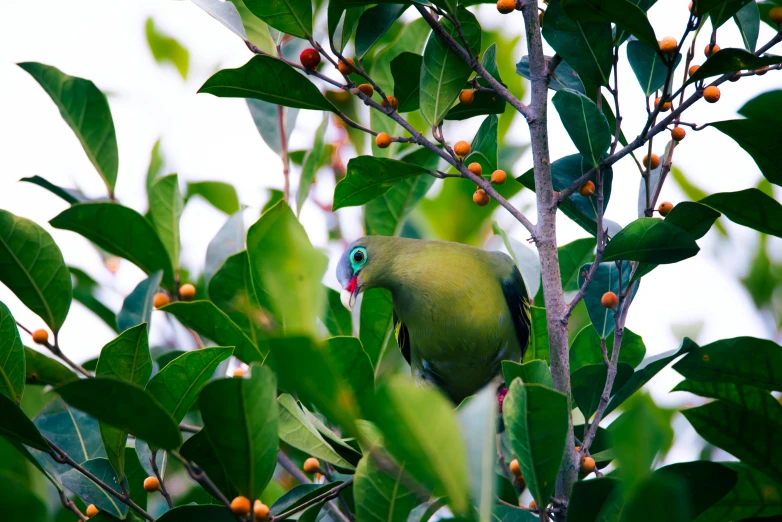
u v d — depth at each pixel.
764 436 4.40
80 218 5.68
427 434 2.54
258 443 3.22
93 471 4.62
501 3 4.19
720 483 3.67
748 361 4.33
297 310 2.31
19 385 4.18
